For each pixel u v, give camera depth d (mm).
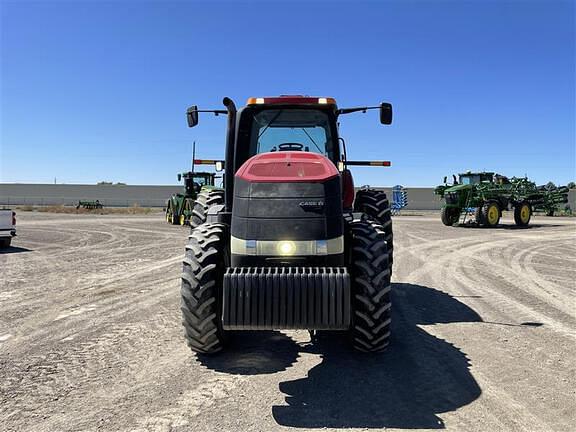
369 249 3943
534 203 24328
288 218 3715
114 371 3799
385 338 3988
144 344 4504
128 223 23875
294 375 3730
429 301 6422
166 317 5520
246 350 4336
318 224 3713
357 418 3002
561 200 31000
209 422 2939
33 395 3334
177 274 8516
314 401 3250
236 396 3332
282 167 3980
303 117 5125
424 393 3381
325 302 3395
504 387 3484
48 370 3816
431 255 11258
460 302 6352
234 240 3812
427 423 2930
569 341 4602
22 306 6047
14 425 2898
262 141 5117
